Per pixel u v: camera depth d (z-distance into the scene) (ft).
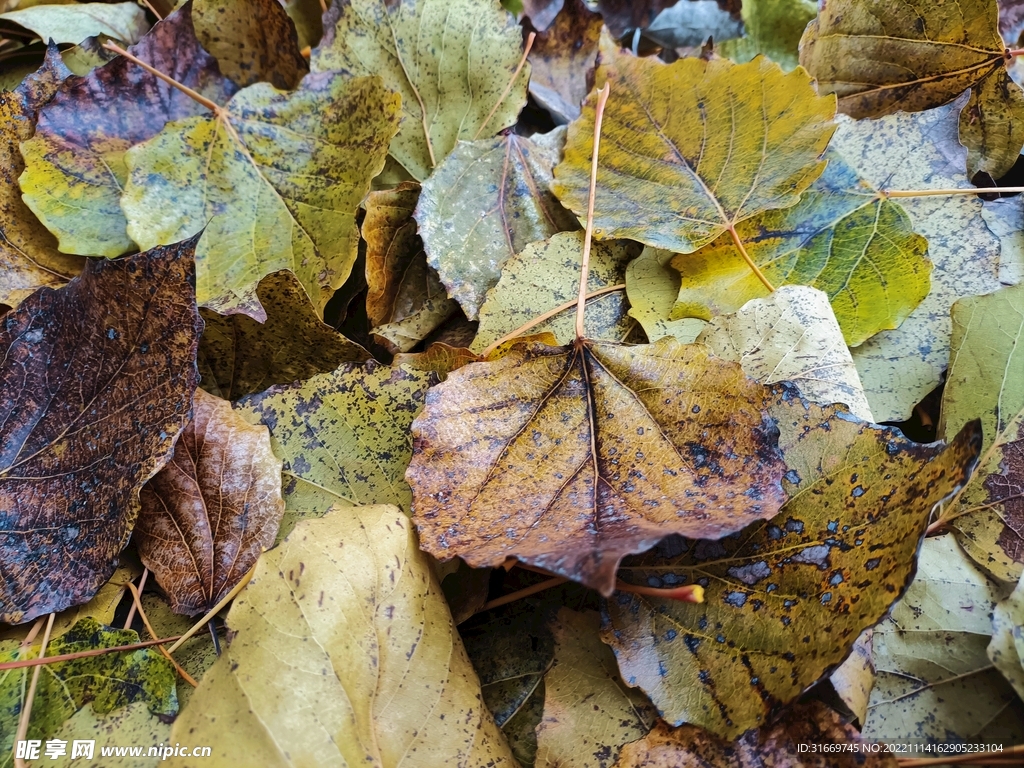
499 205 0.65
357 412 0.56
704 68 0.59
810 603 0.47
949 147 0.64
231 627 0.46
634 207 0.62
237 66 0.71
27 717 0.49
